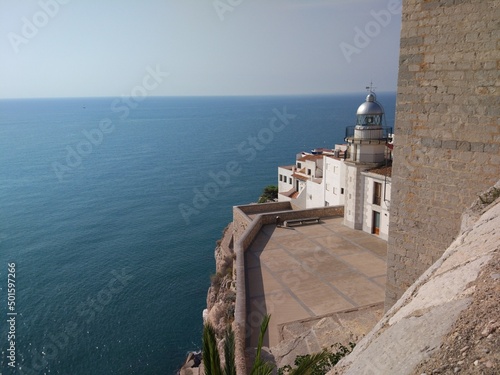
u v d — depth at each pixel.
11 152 146.62
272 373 13.20
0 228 67.62
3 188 96.81
